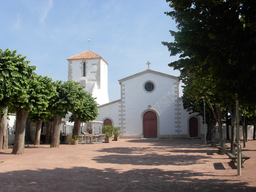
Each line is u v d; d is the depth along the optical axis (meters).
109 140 29.23
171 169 10.23
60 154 15.94
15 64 12.97
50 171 9.71
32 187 7.11
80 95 23.61
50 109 20.89
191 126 35.50
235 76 6.36
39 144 24.75
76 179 8.22
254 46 5.96
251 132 38.09
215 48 6.51
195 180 8.05
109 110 37.59
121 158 13.99
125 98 37.47
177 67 12.97
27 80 14.19
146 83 37.38
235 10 6.45
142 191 6.72
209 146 21.59
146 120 36.81
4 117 19.80
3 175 8.84
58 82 21.55
